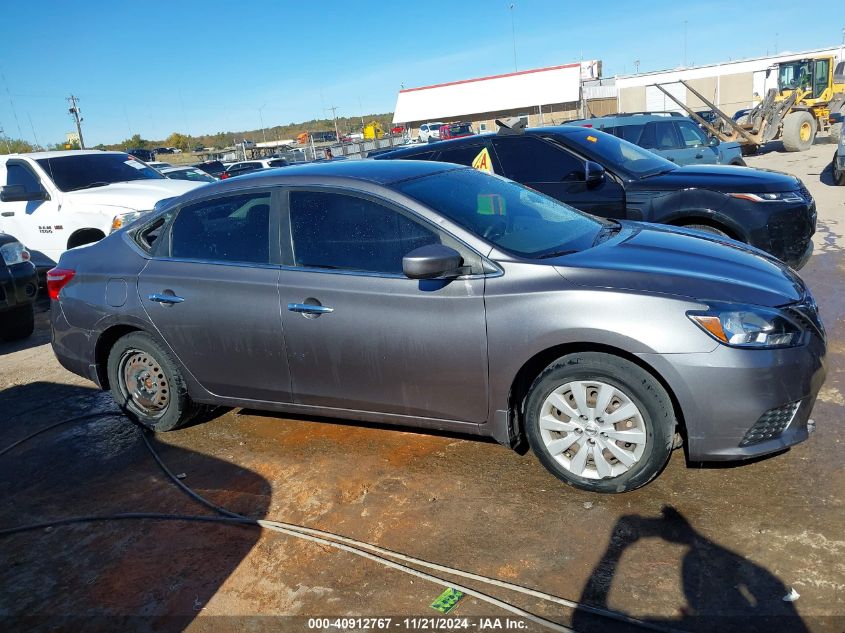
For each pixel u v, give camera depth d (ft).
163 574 10.42
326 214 12.81
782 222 18.74
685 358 10.07
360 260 12.37
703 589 8.91
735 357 10.00
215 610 9.52
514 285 11.12
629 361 10.55
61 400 18.19
